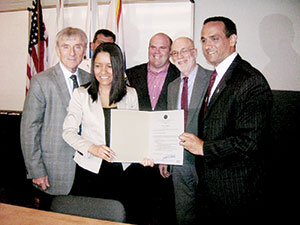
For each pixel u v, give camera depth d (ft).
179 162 5.38
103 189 5.45
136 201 6.45
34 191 9.59
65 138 5.29
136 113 5.47
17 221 3.57
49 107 6.17
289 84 8.61
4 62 11.52
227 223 4.84
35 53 9.76
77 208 4.16
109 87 5.45
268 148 4.80
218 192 4.88
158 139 5.54
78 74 6.68
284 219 6.20
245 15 8.83
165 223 7.58
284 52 8.59
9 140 9.78
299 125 6.57
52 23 10.62
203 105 5.57
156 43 7.49
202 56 9.30
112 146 5.27
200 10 9.23
